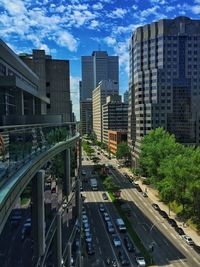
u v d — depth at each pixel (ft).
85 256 209.56
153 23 495.00
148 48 501.56
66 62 336.29
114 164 593.42
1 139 58.59
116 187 360.28
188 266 194.39
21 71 213.66
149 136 389.60
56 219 113.80
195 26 494.59
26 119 131.64
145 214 291.38
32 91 195.21
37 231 84.12
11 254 79.41
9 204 54.54
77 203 178.29
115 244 224.33
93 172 503.20
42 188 83.56
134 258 207.00
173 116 494.59
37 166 80.12
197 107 498.28
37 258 83.41
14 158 65.46
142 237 239.30
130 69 568.82
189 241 224.12
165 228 256.11
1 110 154.30
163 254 211.00
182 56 492.13
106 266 197.06
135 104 526.57
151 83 495.41
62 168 139.95
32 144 79.87
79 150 206.69
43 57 326.44
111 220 276.21
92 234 247.29
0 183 56.49
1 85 152.56
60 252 113.29
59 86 332.80
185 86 494.59
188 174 254.88
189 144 488.85
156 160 343.26
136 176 447.83
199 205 251.80
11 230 82.12
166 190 271.49
